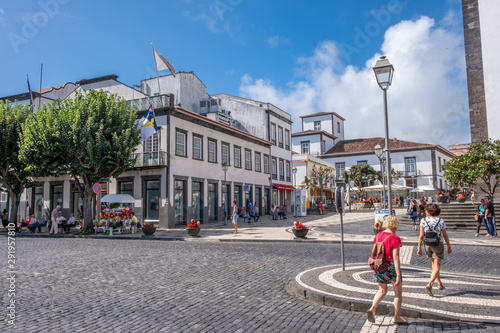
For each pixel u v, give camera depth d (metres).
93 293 7.73
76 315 6.25
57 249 14.89
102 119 23.08
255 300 7.25
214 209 33.19
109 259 12.16
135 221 24.73
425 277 8.68
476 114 23.52
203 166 31.66
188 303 7.01
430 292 6.93
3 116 26.88
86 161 22.38
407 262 11.34
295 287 7.91
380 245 5.78
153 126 25.89
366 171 56.81
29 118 24.95
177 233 23.38
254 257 12.48
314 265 10.84
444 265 10.71
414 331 5.41
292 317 6.19
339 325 5.77
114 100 24.66
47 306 6.77
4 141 26.45
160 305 6.88
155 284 8.56
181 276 9.45
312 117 76.19
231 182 35.75
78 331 5.49
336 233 20.56
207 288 8.20
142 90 39.81
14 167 27.73
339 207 9.69
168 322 5.92
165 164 27.25
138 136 26.52
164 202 27.36
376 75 11.42
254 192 39.84
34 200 33.78
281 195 47.41
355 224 26.42
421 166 62.38
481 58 23.59
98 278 9.18
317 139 70.44
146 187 28.62
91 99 23.66
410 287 7.63
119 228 23.38
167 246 16.00
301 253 13.36
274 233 21.31
